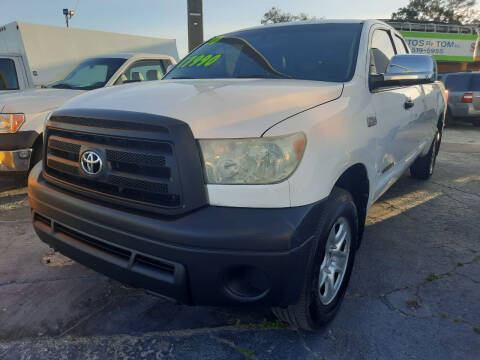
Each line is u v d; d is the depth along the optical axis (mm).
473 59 21766
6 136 4336
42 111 4566
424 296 2641
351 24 3129
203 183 1771
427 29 20406
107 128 1902
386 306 2527
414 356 2096
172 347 2166
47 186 2240
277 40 3162
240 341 2213
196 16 8844
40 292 2674
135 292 2691
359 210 2691
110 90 2410
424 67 2701
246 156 1754
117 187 1923
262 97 1994
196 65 3254
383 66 3238
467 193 4938
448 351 2131
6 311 2459
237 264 1706
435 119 4887
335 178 2012
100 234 1948
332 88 2287
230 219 1711
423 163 5285
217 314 2451
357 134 2279
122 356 2098
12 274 2904
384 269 2994
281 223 1705
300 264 1784
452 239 3543
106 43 9742
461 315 2436
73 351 2129
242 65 3006
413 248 3357
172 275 1792
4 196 4723
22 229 3734
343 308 2502
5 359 2062
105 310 2486
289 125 1819
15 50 8328
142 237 1803
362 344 2186
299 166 1797
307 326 2139
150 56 6227
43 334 2256
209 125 1785
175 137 1718
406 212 4242
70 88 5500
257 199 1738
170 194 1758
